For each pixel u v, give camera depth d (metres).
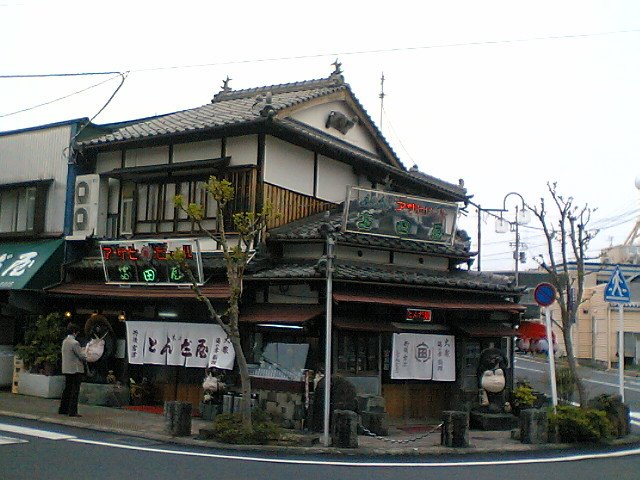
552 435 14.71
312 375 15.35
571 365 16.83
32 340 19.36
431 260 19.58
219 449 12.64
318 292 15.96
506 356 19.06
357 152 22.00
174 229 18.55
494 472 11.30
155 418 15.82
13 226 21.92
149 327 17.95
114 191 20.48
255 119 16.92
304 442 13.19
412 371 17.28
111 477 9.35
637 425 19.08
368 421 15.12
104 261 18.53
